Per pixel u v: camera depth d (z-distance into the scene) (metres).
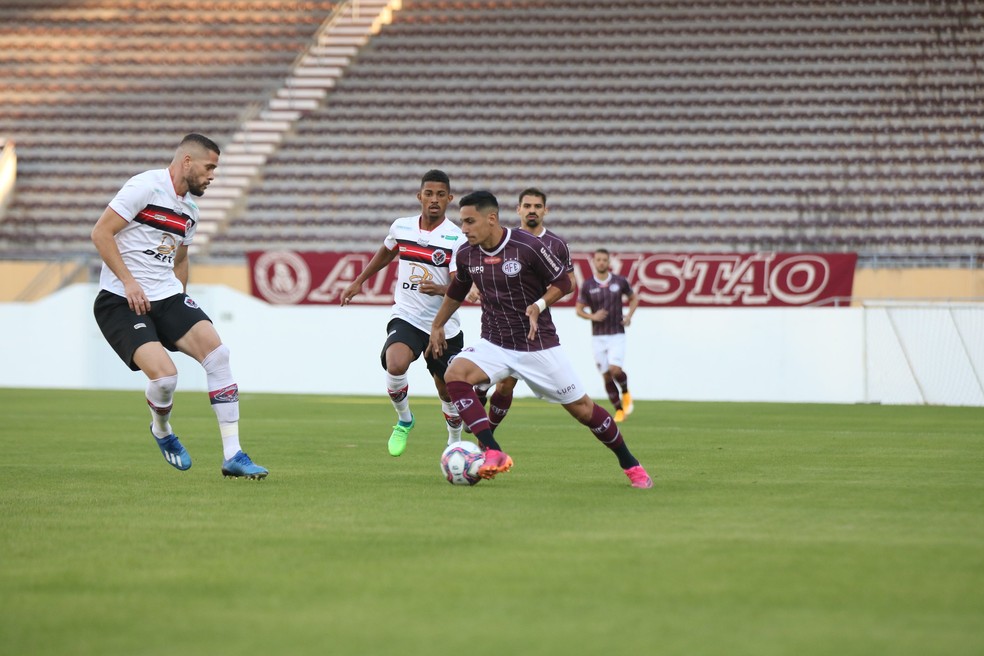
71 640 12.71
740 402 68.62
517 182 95.69
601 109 101.38
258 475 27.05
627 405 55.38
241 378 77.31
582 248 89.50
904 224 89.19
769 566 16.59
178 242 27.14
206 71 107.44
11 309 80.06
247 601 14.51
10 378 80.31
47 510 22.36
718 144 96.94
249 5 115.06
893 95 99.94
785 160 95.00
